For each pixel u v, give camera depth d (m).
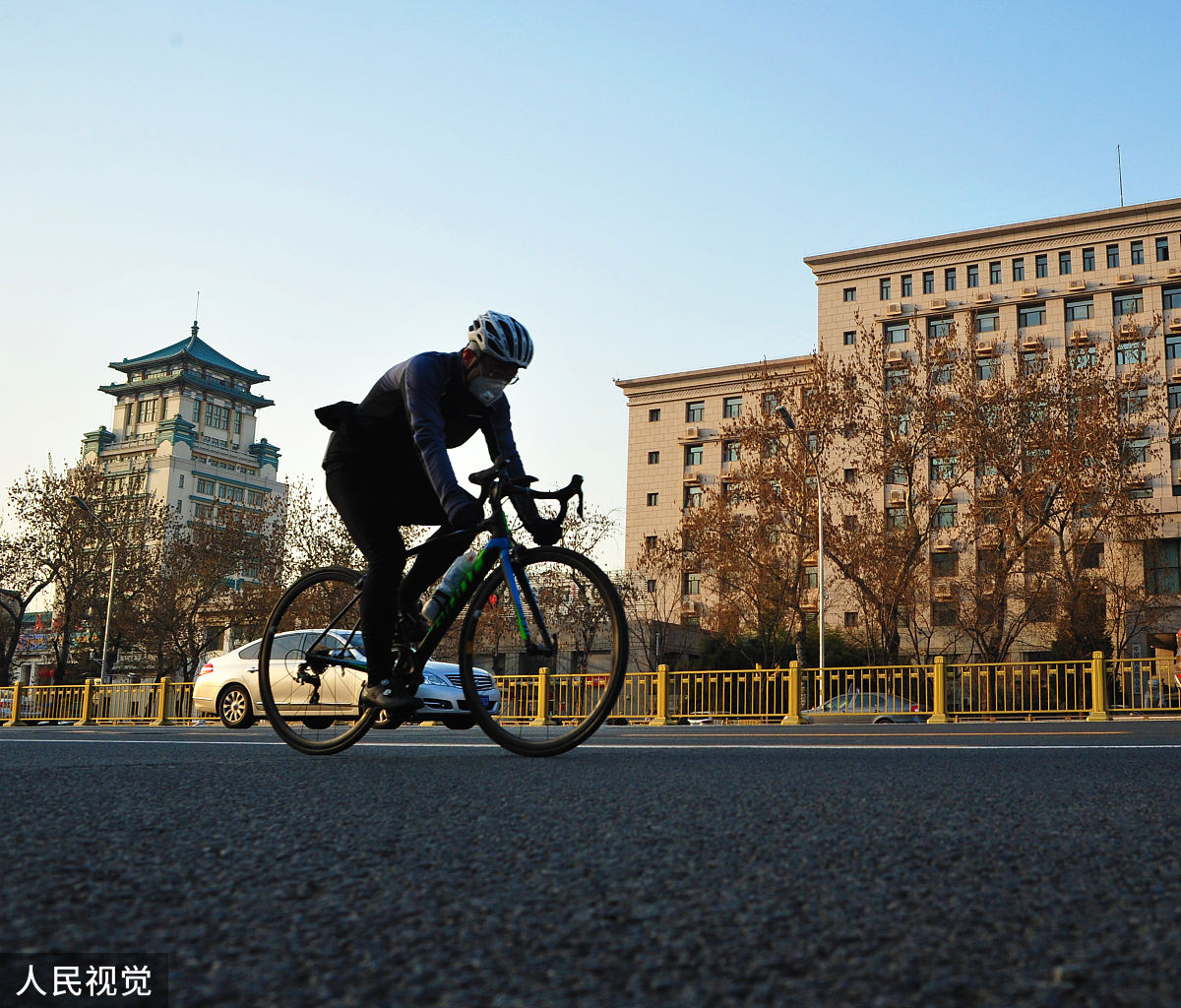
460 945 1.09
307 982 0.97
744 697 17.95
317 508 38.84
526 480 3.45
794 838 1.69
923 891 1.33
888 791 2.26
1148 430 50.16
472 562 3.47
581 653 15.45
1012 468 32.97
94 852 1.53
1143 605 37.47
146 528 43.09
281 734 3.82
